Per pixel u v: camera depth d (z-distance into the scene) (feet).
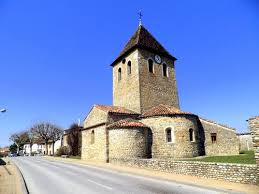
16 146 303.27
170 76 110.73
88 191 36.99
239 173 39.42
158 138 84.07
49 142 249.55
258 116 37.88
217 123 95.14
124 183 43.55
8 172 63.82
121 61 111.34
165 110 88.63
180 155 81.30
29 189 40.22
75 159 110.52
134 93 99.71
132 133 80.48
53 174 59.06
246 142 117.50
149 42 108.17
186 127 84.33
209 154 91.56
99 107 93.81
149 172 56.39
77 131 152.05
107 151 83.15
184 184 41.47
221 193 34.04
